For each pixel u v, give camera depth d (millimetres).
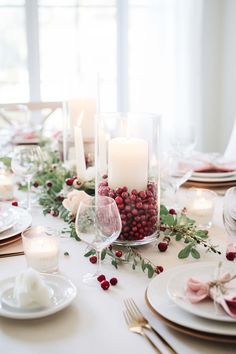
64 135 1808
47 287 908
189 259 1127
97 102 1798
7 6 3197
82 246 1206
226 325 826
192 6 3301
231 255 1110
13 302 901
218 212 1452
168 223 1215
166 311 870
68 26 3285
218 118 3523
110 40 3334
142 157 1147
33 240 1066
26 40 3250
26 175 1466
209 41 3412
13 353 800
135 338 836
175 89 3391
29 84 3305
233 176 1717
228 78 3377
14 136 2334
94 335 845
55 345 820
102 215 991
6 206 1382
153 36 3334
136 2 3301
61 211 1375
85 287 1003
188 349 808
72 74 3334
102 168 1199
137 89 3396
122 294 975
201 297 874
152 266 1078
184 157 1949
